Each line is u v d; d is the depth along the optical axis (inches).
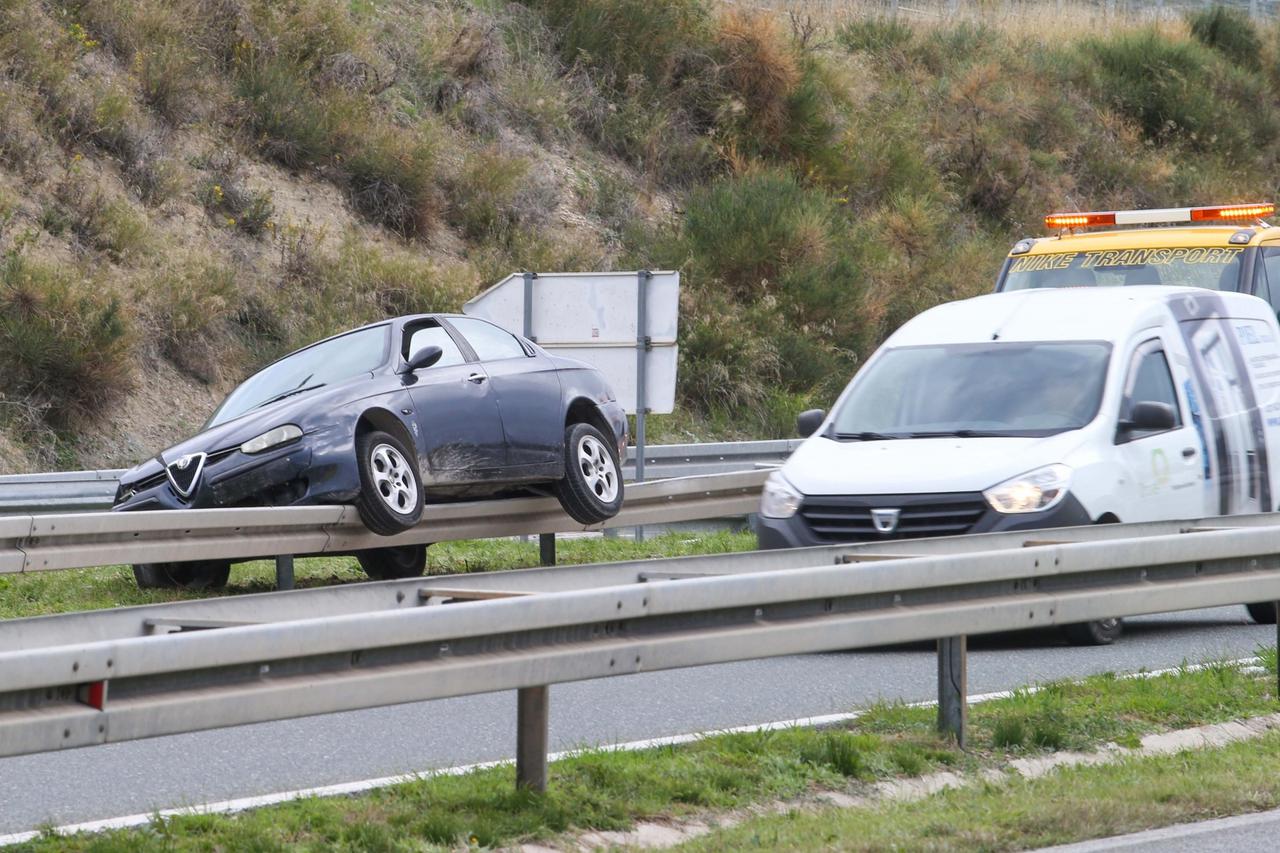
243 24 2691.9
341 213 2564.0
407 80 2893.7
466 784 685.3
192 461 1286.9
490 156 2778.1
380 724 879.1
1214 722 850.8
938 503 1112.8
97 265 2190.0
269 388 1387.8
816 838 611.2
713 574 817.5
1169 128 4045.3
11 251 2054.6
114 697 533.0
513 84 3026.6
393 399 1328.7
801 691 965.8
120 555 1196.5
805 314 2775.6
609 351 1756.9
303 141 2583.7
